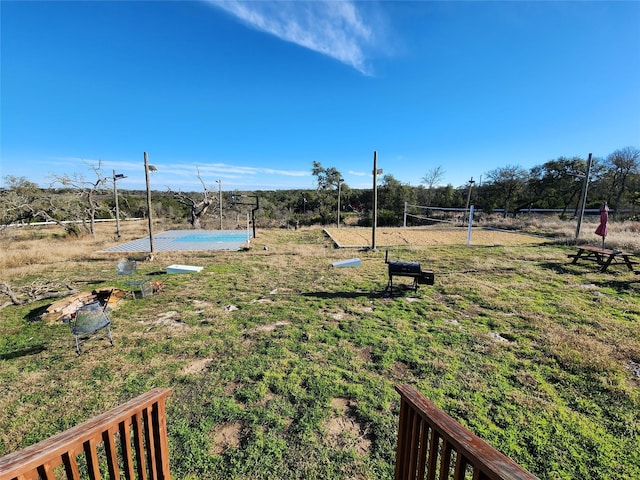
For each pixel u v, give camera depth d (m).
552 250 11.34
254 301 6.18
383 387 3.25
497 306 5.60
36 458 1.14
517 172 25.42
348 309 5.61
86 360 3.95
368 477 2.22
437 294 6.42
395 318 5.17
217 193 29.98
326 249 12.31
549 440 2.49
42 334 4.77
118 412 1.58
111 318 5.38
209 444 2.53
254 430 2.68
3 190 18.17
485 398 3.04
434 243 13.84
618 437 2.52
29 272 8.81
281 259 10.39
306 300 6.17
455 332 4.57
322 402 3.03
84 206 19.48
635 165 20.19
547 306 5.57
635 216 17.86
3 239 15.67
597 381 3.28
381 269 8.77
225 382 3.42
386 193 29.47
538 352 3.93
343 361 3.81
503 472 1.04
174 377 3.54
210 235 17.59
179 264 9.73
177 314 5.54
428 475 1.60
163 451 1.96
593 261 8.95
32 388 3.36
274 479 2.21
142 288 6.46
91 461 1.42
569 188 23.47
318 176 31.97
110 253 11.66
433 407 1.62
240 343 4.35
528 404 2.93
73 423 2.84
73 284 7.55
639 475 2.17
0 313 5.69
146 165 10.12
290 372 3.58
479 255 10.59
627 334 4.37
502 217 24.94
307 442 2.54
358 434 2.63
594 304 5.64
